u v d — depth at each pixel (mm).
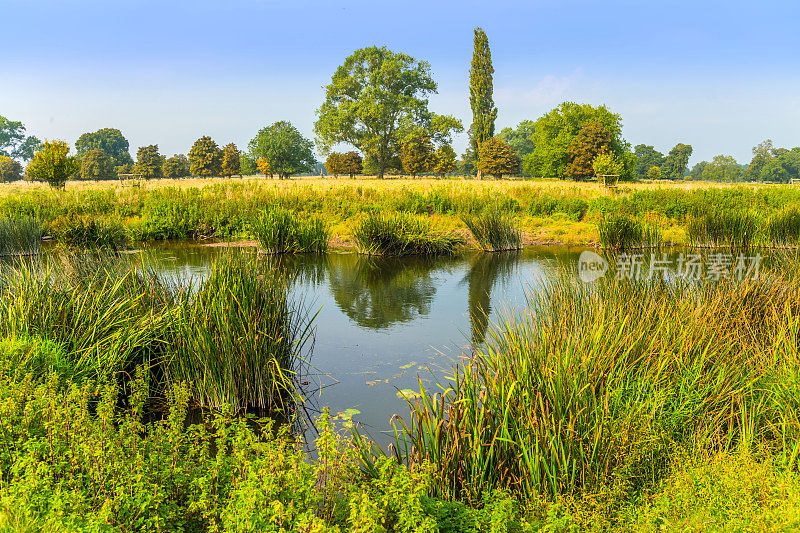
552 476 3285
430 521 2525
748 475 2969
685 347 4531
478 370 4496
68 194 22875
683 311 5254
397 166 63094
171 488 3096
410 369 6496
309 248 15367
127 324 5844
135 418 3848
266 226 15102
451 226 18328
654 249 14750
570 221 19906
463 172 91812
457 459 3566
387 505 2738
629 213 19250
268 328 5840
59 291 6125
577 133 58312
